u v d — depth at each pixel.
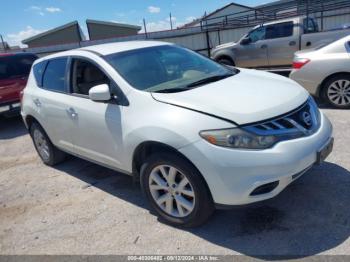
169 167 3.03
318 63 6.12
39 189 4.46
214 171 2.69
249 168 2.63
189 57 4.27
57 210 3.84
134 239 3.12
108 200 3.89
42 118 4.64
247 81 3.53
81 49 4.24
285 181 2.72
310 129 2.97
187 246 2.93
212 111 2.80
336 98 6.18
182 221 3.12
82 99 3.89
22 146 6.54
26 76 8.35
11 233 3.53
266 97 3.02
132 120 3.21
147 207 3.63
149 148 3.25
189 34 17.97
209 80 3.59
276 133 2.74
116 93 3.45
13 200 4.27
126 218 3.47
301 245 2.75
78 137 4.05
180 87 3.35
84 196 4.07
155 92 3.25
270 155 2.65
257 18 19.89
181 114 2.89
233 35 17.33
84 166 4.99
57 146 4.72
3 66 8.17
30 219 3.74
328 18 16.61
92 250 3.06
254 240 2.88
